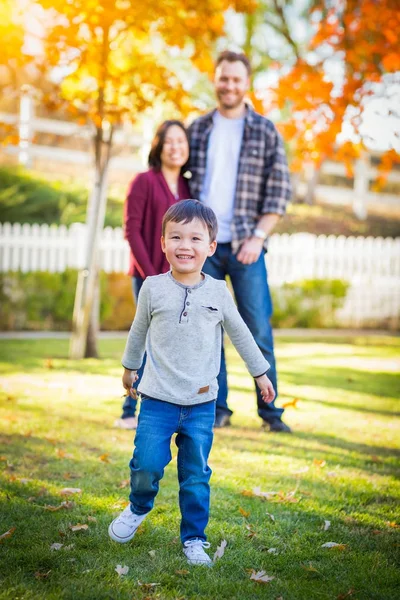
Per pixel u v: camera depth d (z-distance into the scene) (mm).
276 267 12820
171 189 4734
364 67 7926
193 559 2695
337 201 20422
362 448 4555
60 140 8430
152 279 2803
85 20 6676
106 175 8281
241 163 4836
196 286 2777
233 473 3883
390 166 7551
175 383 2725
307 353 9438
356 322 13164
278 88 7891
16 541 2842
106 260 11633
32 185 13891
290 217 18172
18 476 3686
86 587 2457
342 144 7785
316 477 3885
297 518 3246
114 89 7367
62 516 3133
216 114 4941
